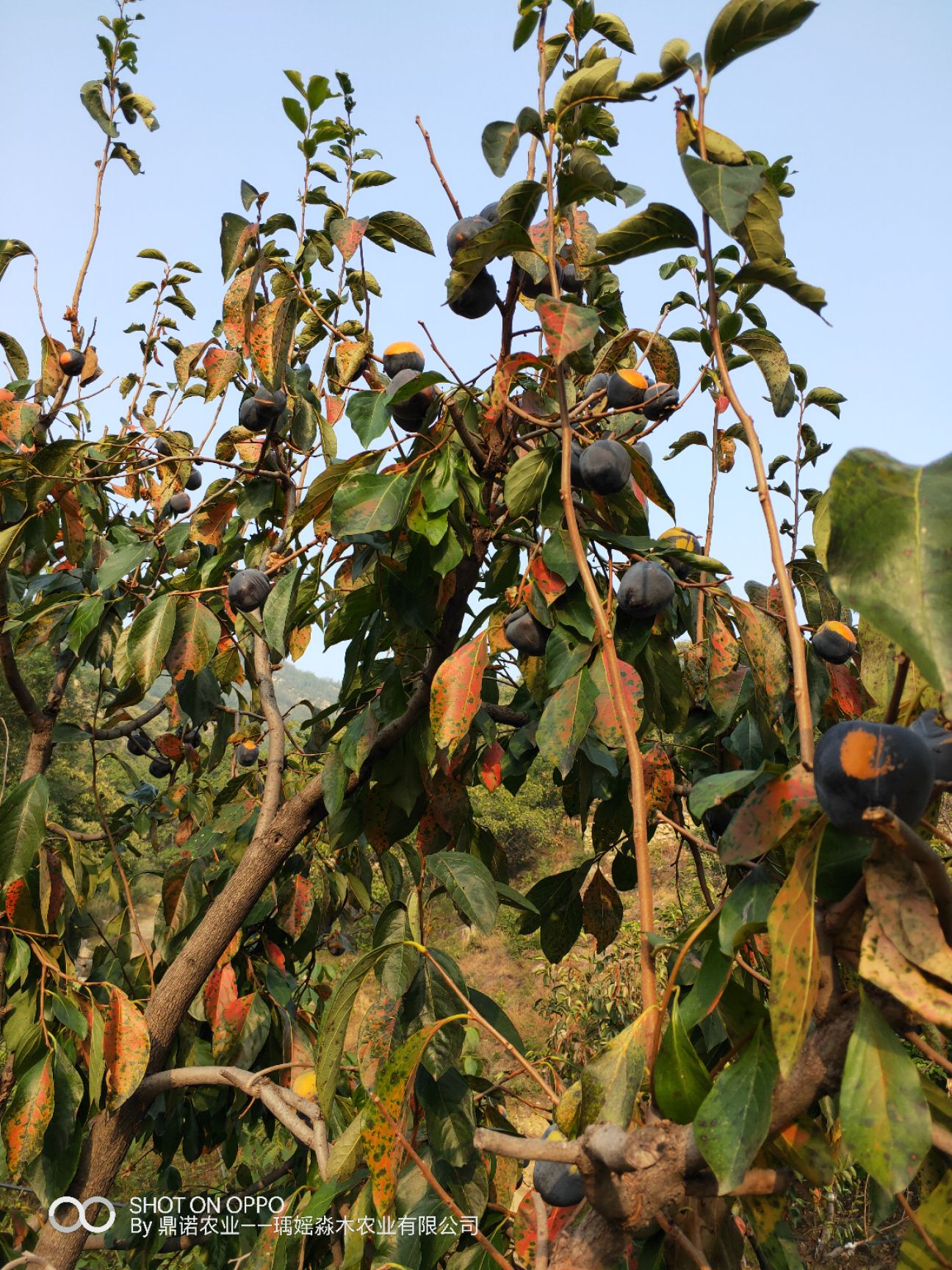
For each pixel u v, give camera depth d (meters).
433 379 1.41
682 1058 0.72
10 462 2.28
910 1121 0.57
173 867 2.32
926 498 0.49
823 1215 3.87
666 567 1.67
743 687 1.75
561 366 1.07
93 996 2.11
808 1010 0.62
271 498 2.22
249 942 2.60
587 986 6.95
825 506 0.91
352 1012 1.29
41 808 2.12
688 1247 0.72
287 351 1.95
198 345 2.62
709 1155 0.64
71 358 2.84
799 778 0.70
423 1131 1.62
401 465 1.65
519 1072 1.44
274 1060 2.35
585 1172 0.71
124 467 3.03
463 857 1.52
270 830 2.11
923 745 0.59
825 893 0.66
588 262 1.01
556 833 14.40
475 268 1.13
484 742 2.20
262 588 1.95
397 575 1.73
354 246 1.90
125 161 2.98
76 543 2.49
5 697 11.67
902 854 0.60
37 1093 1.85
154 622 1.97
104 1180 1.96
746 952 1.30
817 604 1.98
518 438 1.69
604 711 1.37
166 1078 1.94
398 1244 1.31
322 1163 1.52
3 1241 2.19
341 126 2.24
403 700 1.89
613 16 1.56
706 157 0.83
